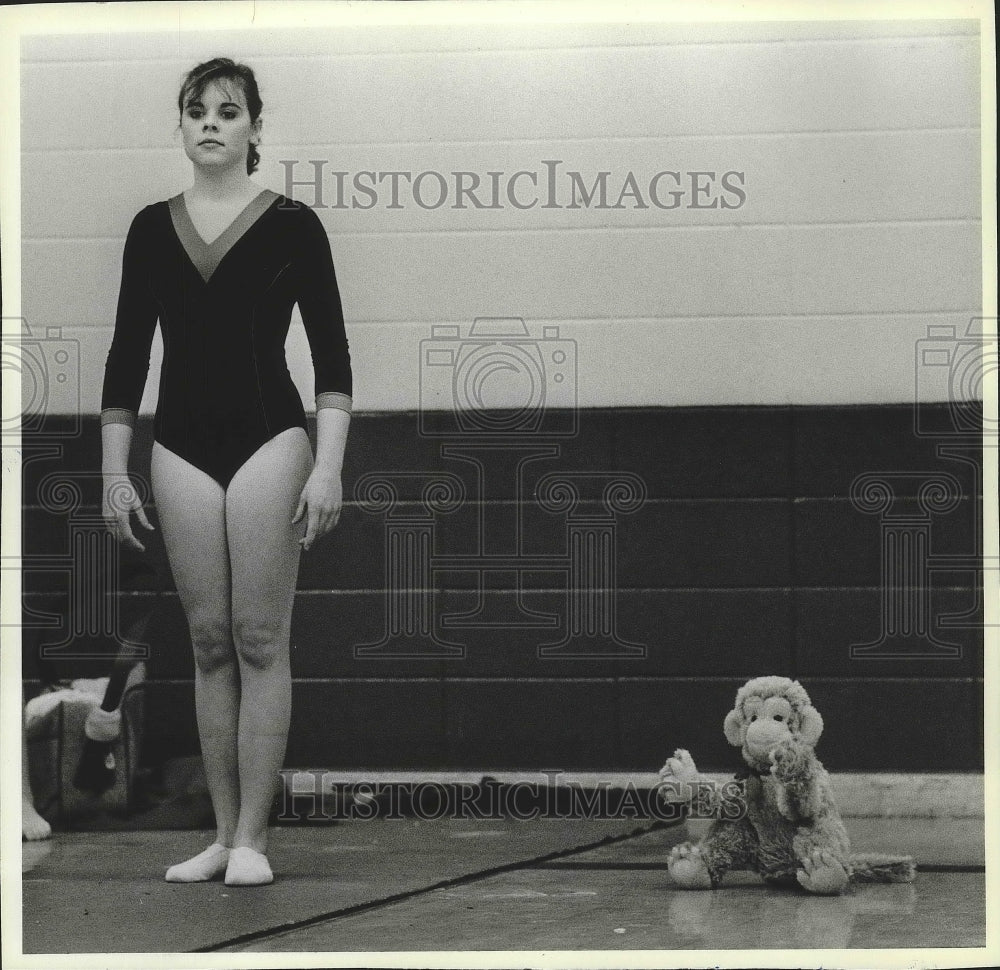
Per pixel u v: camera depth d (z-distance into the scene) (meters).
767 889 9.35
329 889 9.27
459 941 8.38
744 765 9.58
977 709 10.82
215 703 9.59
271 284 9.77
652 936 8.36
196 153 10.19
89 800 10.62
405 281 10.57
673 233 10.62
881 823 10.84
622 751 10.89
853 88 10.48
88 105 10.34
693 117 10.53
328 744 10.89
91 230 10.39
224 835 9.66
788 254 10.63
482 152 10.52
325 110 10.36
